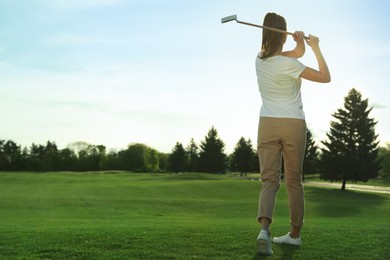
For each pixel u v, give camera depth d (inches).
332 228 244.8
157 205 1136.2
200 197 1441.9
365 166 1973.4
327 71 156.0
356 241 186.4
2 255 171.9
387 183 3004.4
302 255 159.9
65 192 1433.3
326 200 1517.0
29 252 176.6
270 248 156.4
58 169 4279.0
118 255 166.2
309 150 2728.8
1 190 1499.8
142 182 2046.0
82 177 2669.8
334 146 2010.3
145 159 4355.3
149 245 181.5
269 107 157.8
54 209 1027.9
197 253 165.9
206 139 3299.7
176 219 874.8
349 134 2001.7
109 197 1279.5
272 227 274.8
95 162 4347.9
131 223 652.1
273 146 157.6
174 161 3599.9
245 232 215.8
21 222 733.3
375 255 162.2
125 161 4370.1
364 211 1165.1
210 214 1026.7
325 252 165.0
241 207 1140.5
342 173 1968.5
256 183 1804.9
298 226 171.6
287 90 157.0
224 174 3499.0
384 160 2733.8
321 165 2071.9
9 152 4372.5
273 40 157.8
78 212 988.6
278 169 158.7
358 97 2012.8
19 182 2110.0
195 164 3420.3
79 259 163.3
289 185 165.0
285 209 1105.4
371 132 1991.9
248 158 3312.0
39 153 4564.5
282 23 160.9
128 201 1183.6
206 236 200.2
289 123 154.6
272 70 156.1
